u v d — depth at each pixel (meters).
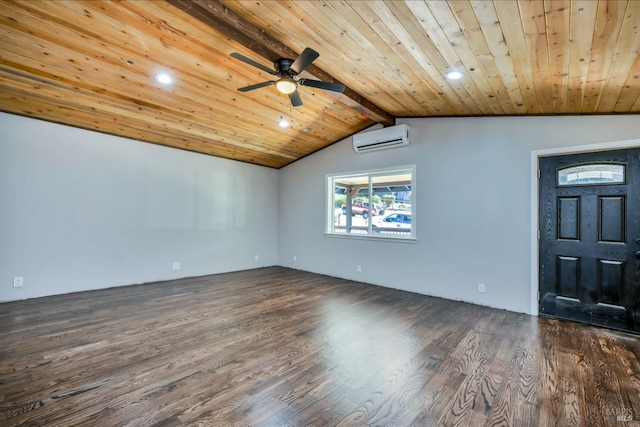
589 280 3.32
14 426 1.65
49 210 4.18
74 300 4.03
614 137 3.19
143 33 2.75
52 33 2.68
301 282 5.33
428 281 4.55
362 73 3.21
